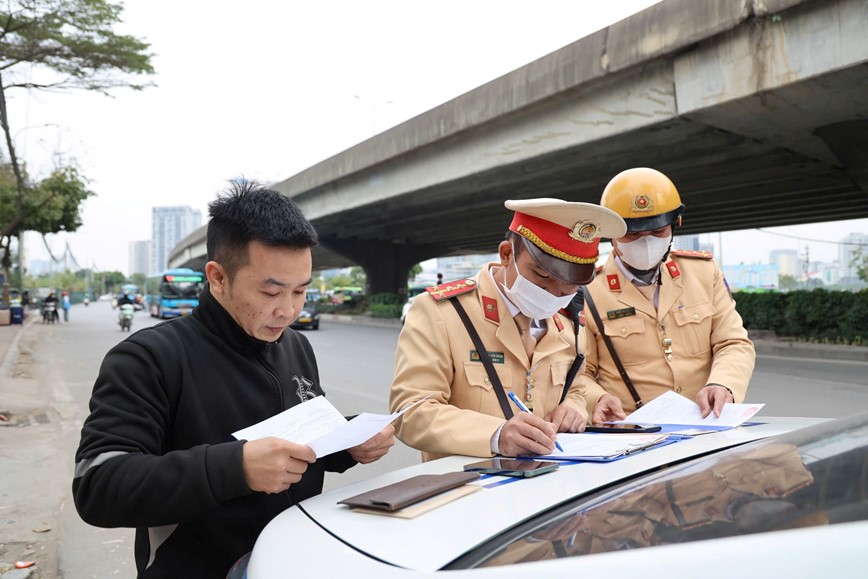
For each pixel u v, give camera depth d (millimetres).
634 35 10164
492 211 21656
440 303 1970
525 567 885
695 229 26562
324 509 1253
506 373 1915
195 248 39562
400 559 976
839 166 13367
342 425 1362
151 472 1256
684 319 2467
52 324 26109
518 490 1234
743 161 13102
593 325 2545
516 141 13547
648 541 920
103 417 1362
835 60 8039
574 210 1640
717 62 9320
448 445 1685
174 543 1457
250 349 1556
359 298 36156
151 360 1430
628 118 10930
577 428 1852
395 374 1966
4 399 7855
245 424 1521
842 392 7770
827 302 12609
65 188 21281
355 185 20781
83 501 1302
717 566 810
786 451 1177
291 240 1423
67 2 12180
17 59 12906
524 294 1799
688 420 1965
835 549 798
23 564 3285
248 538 1495
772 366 10250
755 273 76562
